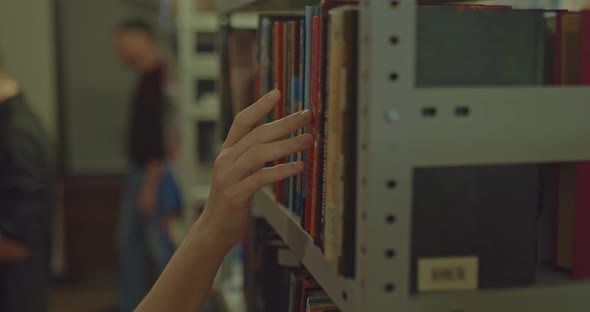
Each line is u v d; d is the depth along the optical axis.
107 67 5.05
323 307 0.93
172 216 3.90
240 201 0.88
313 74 0.83
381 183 0.67
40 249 2.44
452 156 0.69
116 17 5.02
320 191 0.81
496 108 0.70
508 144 0.71
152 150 3.83
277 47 1.03
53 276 4.90
